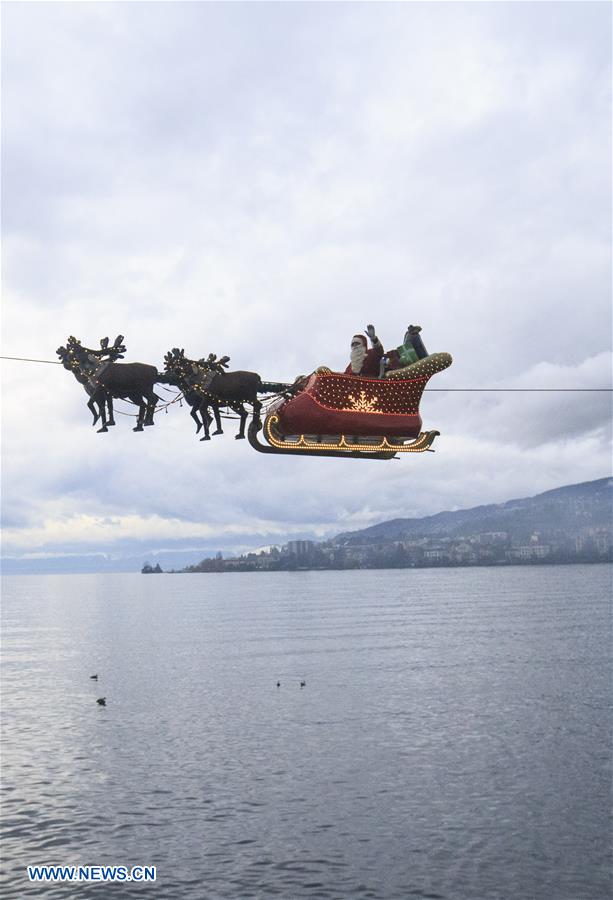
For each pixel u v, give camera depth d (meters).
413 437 13.41
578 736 61.31
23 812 46.81
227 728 67.06
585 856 38.91
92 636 155.00
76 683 93.25
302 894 35.69
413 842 41.12
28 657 120.56
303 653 115.75
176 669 102.62
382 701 77.25
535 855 39.19
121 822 44.97
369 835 42.31
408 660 105.75
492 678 89.56
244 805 47.41
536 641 124.81
